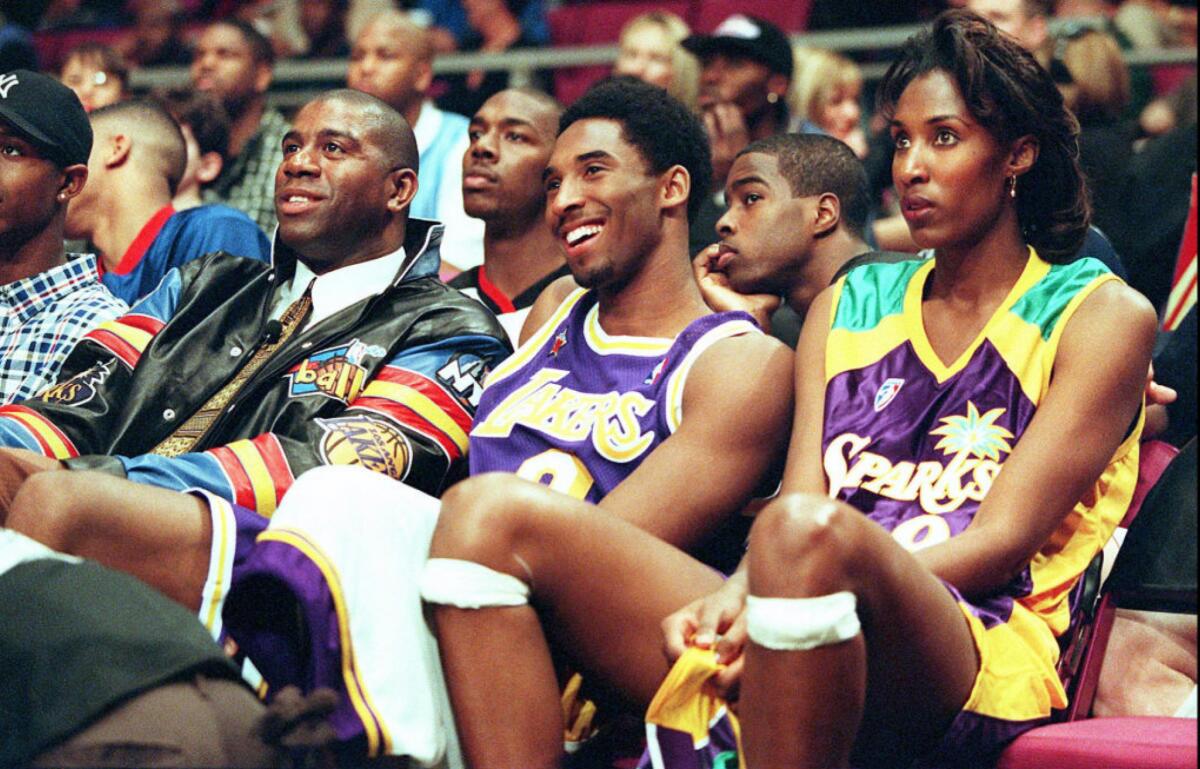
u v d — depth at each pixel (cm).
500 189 757
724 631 413
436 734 439
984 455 463
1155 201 854
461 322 592
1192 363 690
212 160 955
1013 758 430
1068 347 466
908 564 395
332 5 1413
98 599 377
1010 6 1035
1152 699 554
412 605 445
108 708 358
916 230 488
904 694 413
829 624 375
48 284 666
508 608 418
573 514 423
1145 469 550
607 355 521
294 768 368
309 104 616
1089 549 473
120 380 609
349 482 449
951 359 486
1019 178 490
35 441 582
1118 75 899
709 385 491
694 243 825
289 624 447
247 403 582
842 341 501
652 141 524
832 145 683
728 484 486
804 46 1101
